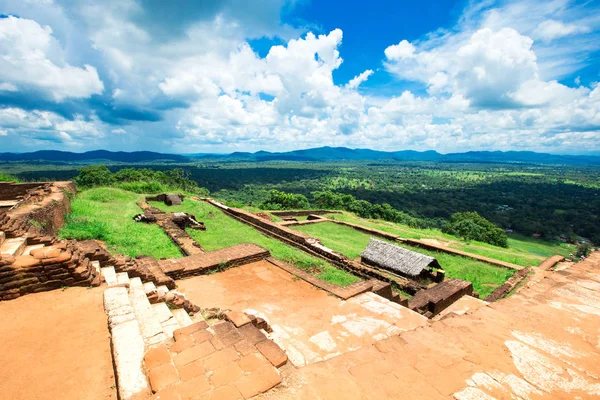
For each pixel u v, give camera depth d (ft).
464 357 11.24
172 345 12.00
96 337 13.21
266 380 10.26
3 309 15.16
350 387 10.11
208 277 28.07
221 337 12.63
